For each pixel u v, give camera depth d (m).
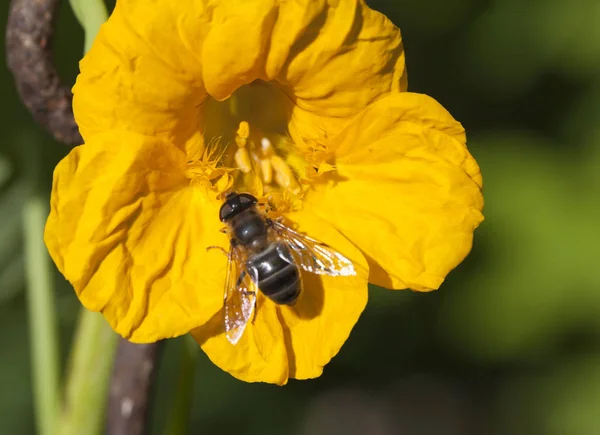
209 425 0.42
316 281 0.25
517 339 0.42
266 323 0.25
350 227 0.25
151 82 0.24
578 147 0.44
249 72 0.25
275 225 0.26
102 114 0.24
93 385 0.26
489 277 0.42
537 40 0.44
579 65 0.43
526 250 0.41
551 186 0.42
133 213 0.25
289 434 0.44
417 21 0.45
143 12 0.24
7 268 0.30
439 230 0.25
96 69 0.24
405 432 0.53
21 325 0.38
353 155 0.25
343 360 0.47
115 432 0.26
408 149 0.25
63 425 0.26
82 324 0.26
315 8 0.24
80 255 0.24
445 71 0.46
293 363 0.25
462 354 0.48
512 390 0.51
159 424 0.40
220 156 0.26
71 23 0.28
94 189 0.24
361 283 0.25
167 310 0.25
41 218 0.27
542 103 0.46
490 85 0.45
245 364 0.25
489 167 0.43
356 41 0.25
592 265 0.41
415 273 0.25
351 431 0.53
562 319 0.41
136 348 0.26
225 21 0.24
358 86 0.25
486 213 0.42
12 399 0.39
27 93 0.25
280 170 0.26
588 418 0.42
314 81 0.25
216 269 0.25
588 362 0.43
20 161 0.29
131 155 0.24
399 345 0.47
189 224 0.25
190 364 0.27
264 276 0.25
